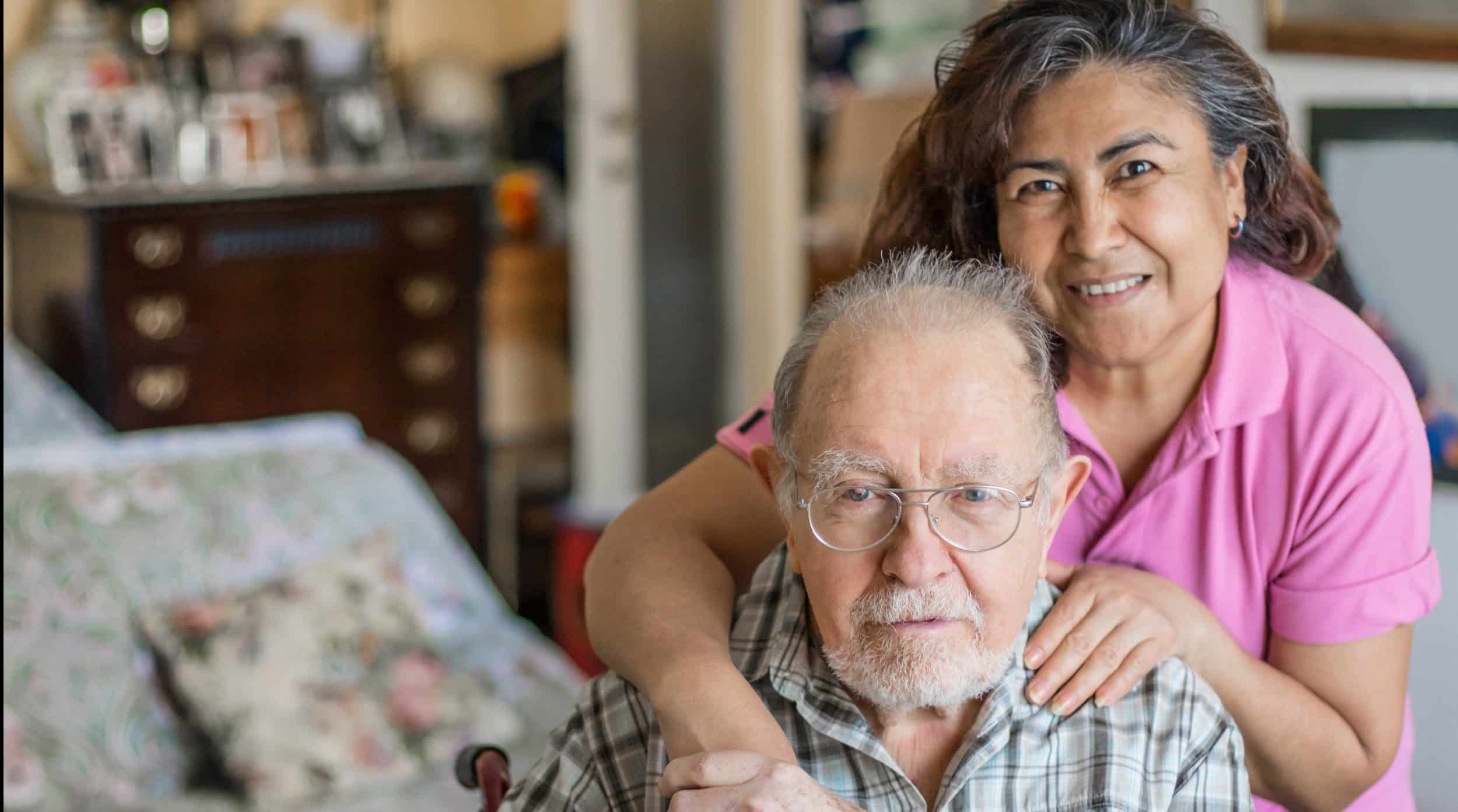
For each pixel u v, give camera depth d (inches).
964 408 43.9
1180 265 47.1
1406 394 51.0
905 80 204.4
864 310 45.8
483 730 97.9
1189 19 48.0
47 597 95.7
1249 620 53.4
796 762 45.1
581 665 127.4
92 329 151.8
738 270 212.4
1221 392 51.0
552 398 228.2
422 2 201.3
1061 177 47.4
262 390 161.5
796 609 50.3
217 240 156.5
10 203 164.6
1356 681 51.6
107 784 90.1
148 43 167.5
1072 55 46.6
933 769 48.9
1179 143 46.6
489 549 177.0
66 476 104.3
